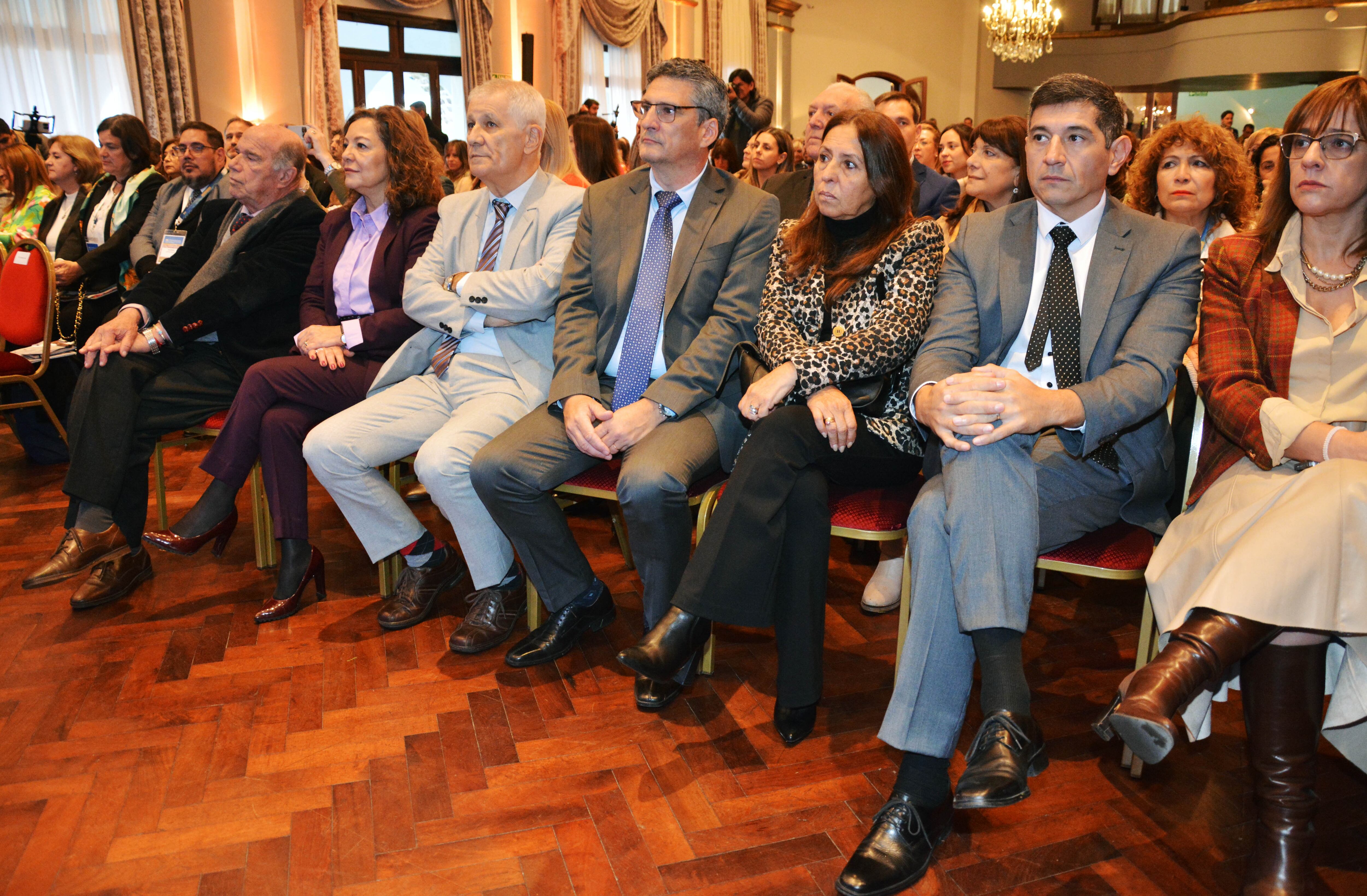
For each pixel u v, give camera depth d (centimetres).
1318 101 150
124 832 156
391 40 926
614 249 222
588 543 292
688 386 201
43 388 367
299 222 279
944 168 433
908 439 192
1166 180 246
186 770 172
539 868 147
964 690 151
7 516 311
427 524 306
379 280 255
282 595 239
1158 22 1313
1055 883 144
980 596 144
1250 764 143
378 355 254
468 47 938
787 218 289
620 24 1056
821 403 178
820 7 1327
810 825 158
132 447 253
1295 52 1208
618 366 222
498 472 201
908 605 174
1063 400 152
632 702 197
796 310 201
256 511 266
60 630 229
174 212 408
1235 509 152
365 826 157
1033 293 179
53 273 332
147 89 764
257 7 815
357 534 235
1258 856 141
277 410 237
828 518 178
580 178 317
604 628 232
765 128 573
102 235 432
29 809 161
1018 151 278
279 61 833
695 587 171
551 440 207
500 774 172
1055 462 169
